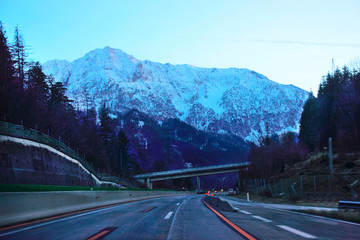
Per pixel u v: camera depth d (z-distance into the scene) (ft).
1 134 108.17
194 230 33.30
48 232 31.58
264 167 274.57
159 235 29.99
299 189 131.85
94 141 310.24
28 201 43.83
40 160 129.49
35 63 269.85
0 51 182.19
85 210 63.87
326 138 193.67
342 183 112.78
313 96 304.09
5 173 103.71
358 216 43.73
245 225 37.14
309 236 28.96
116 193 101.65
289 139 326.44
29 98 198.70
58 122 238.48
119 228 34.91
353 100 151.53
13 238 28.02
